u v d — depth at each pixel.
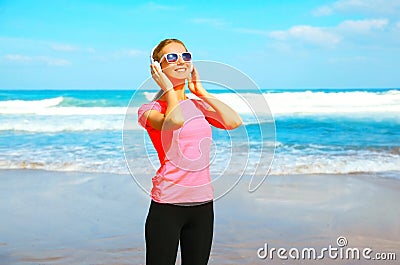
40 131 12.91
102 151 10.18
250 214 6.00
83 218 5.95
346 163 9.10
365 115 16.03
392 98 18.47
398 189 7.25
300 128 13.89
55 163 9.13
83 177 8.09
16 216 6.06
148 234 2.86
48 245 5.07
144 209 6.30
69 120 14.68
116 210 6.26
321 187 7.34
